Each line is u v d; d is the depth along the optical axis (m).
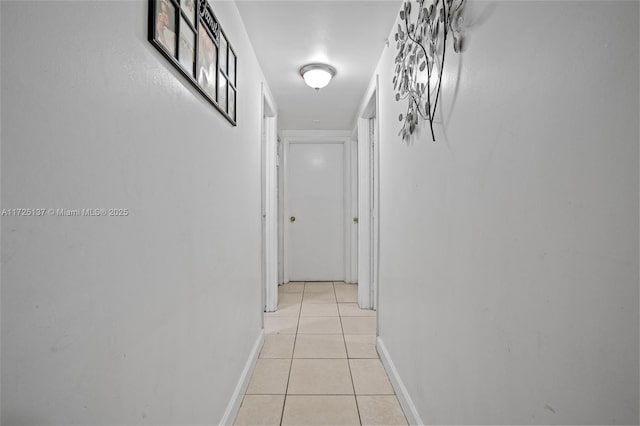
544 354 0.76
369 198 3.86
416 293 1.74
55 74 0.62
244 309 2.20
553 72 0.72
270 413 1.94
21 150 0.56
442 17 1.33
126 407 0.84
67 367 0.65
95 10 0.73
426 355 1.59
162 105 1.03
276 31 2.27
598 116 0.61
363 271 3.87
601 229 0.61
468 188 1.12
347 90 3.36
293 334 3.11
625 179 0.56
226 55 1.71
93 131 0.72
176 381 1.14
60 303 0.64
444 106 1.33
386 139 2.46
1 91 0.52
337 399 2.08
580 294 0.66
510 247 0.89
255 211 2.59
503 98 0.91
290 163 5.14
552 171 0.73
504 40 0.90
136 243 0.88
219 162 1.62
